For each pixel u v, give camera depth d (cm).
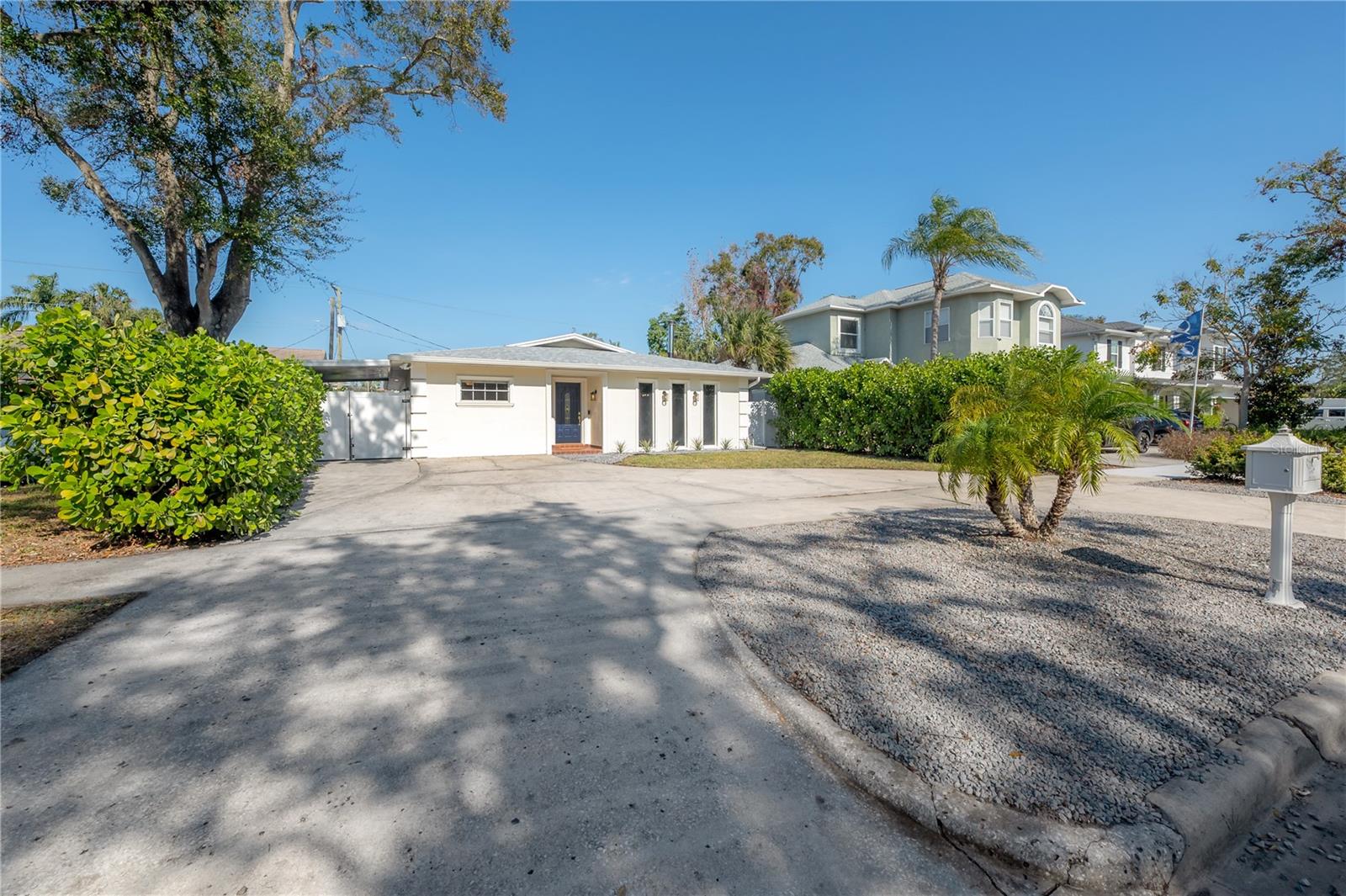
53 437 507
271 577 465
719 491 957
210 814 198
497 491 946
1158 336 2708
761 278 3609
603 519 710
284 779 217
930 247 1947
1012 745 235
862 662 312
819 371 1836
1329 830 211
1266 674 298
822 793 217
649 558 529
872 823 203
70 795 206
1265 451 395
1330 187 1180
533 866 179
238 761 227
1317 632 351
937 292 2034
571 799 209
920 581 454
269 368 752
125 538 571
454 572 482
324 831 191
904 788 211
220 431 555
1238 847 202
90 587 436
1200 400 2467
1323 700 272
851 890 174
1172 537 599
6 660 312
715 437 1891
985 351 2308
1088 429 523
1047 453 530
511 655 325
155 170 1127
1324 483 927
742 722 262
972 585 443
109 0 971
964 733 244
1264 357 1462
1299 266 1303
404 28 1470
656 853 186
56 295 2536
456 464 1392
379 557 528
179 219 1142
